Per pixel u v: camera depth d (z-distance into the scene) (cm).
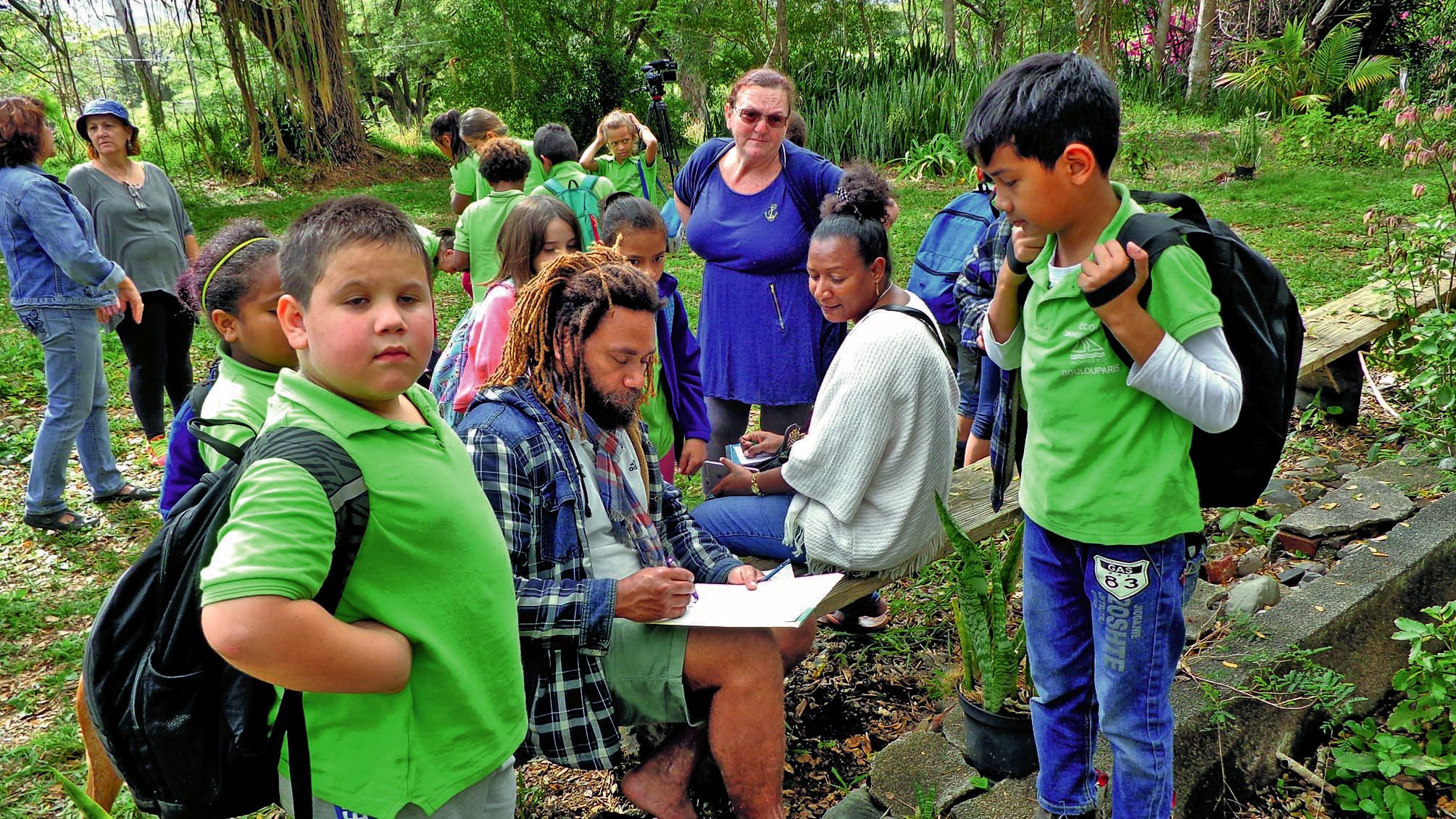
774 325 418
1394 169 1274
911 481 295
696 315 802
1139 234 204
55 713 357
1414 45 1864
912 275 457
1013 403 267
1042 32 2195
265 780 175
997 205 216
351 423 163
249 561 148
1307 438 495
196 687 164
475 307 354
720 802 293
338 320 160
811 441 297
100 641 167
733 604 253
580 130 2123
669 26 2264
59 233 453
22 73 1451
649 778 263
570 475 246
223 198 1606
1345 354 484
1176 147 1523
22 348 738
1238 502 226
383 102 3419
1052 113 198
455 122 885
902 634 365
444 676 175
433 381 354
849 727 328
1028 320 229
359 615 167
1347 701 310
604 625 238
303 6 1702
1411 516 410
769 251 410
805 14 2275
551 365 248
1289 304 211
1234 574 384
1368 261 776
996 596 270
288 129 1784
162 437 557
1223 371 201
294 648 150
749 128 398
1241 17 2231
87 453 509
